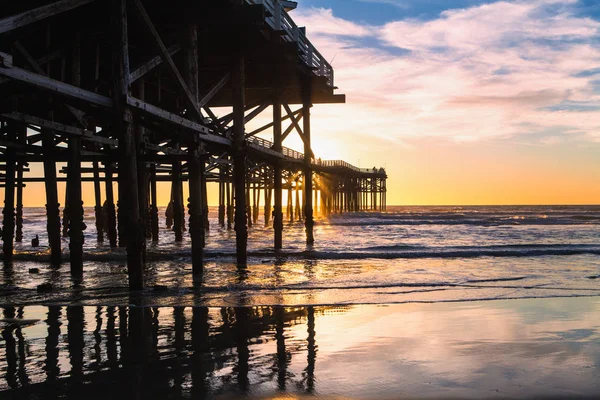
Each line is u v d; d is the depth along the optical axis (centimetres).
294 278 1504
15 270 1658
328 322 906
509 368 627
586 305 1062
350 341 766
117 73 1022
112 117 1055
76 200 1507
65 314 977
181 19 1334
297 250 2383
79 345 747
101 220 2880
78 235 1519
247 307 1052
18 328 857
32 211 15488
